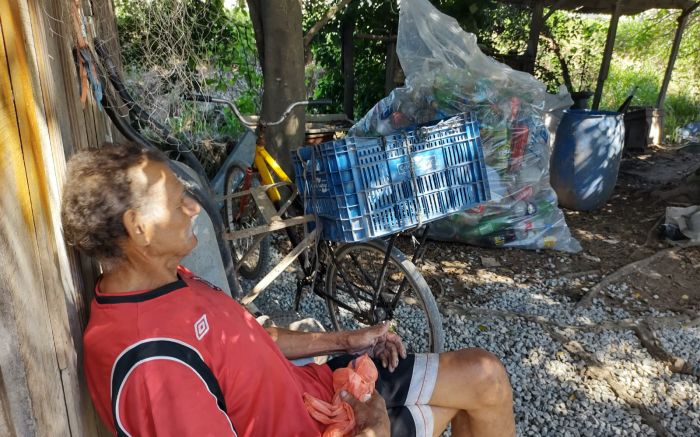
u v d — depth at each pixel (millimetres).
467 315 3348
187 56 2574
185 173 2191
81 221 1182
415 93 3533
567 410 2598
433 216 2439
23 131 980
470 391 1684
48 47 1236
